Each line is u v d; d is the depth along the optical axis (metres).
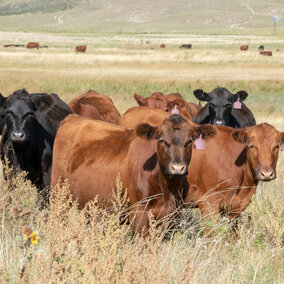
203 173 11.43
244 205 11.43
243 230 10.95
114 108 20.48
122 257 7.56
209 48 134.88
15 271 7.30
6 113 12.68
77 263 7.29
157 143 9.28
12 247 8.42
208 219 10.96
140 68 63.06
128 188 9.89
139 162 9.80
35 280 7.00
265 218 11.12
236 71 60.41
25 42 155.00
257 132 10.69
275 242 10.27
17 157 13.05
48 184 13.48
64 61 68.69
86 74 50.72
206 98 17.86
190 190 11.56
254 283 8.55
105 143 10.92
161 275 7.37
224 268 9.09
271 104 39.03
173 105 20.27
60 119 14.38
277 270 9.37
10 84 41.91
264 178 10.48
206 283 8.22
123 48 120.69
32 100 12.89
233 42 173.25
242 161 11.31
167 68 64.12
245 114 18.59
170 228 10.08
